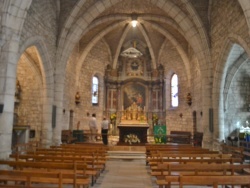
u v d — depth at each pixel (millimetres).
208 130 13820
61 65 14445
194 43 14758
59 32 14367
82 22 14852
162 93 22969
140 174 8867
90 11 14867
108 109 23203
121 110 23375
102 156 9156
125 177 8320
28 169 6172
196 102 18344
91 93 21938
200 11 14391
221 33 12656
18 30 9391
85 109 21203
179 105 21156
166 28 19797
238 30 10711
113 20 19078
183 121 20500
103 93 23031
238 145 12516
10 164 5895
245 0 9133
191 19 14703
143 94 23781
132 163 11508
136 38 23734
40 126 14648
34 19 11219
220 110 13430
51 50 13609
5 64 8992
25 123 14805
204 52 14336
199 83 17625
